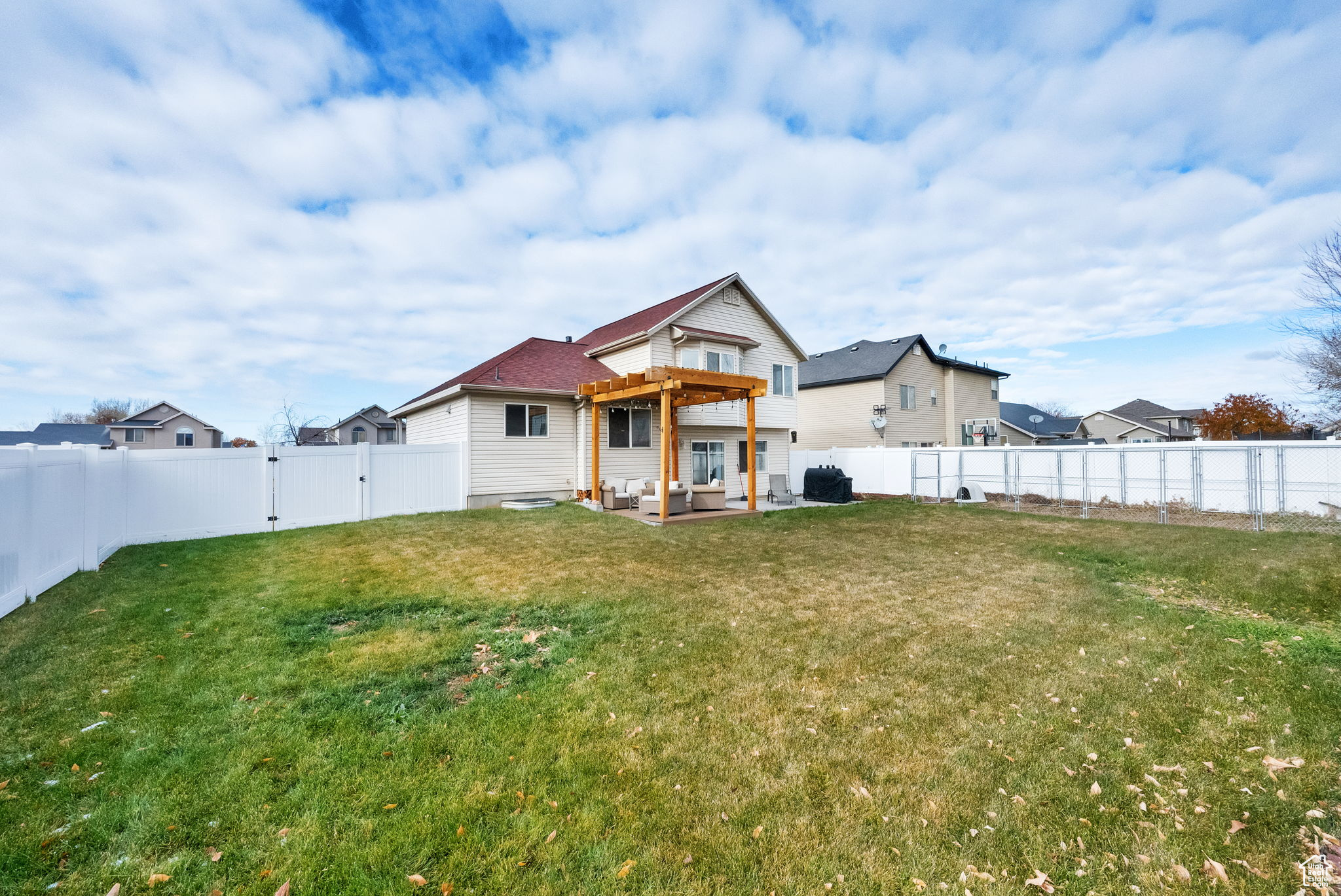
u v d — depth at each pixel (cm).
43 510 620
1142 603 601
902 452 1972
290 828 255
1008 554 877
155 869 230
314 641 487
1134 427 4662
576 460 1542
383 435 5400
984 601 615
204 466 995
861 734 339
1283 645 468
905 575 742
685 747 325
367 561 804
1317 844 242
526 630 525
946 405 2855
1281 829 252
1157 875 230
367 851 242
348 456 1168
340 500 1153
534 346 1808
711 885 226
